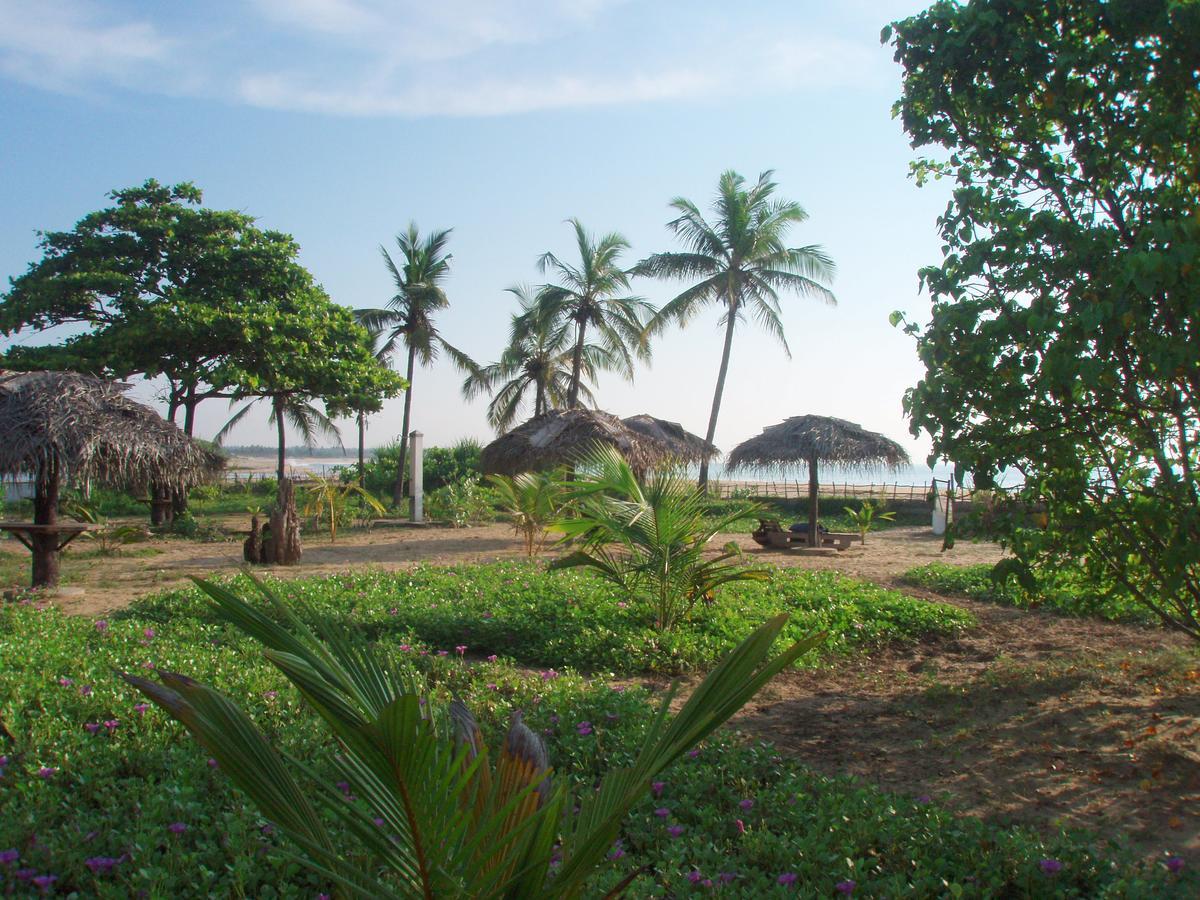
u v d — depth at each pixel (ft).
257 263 93.61
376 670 7.97
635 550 31.27
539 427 78.18
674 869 12.59
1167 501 19.03
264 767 6.99
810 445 64.54
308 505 74.38
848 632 31.94
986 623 35.60
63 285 86.84
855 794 15.90
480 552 61.67
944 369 19.70
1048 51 19.27
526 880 7.35
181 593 35.37
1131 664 27.32
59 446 38.24
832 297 102.83
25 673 21.26
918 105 21.04
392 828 7.37
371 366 97.30
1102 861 13.37
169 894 11.46
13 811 13.56
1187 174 19.22
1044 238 18.75
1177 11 17.71
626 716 19.88
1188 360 17.25
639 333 119.03
